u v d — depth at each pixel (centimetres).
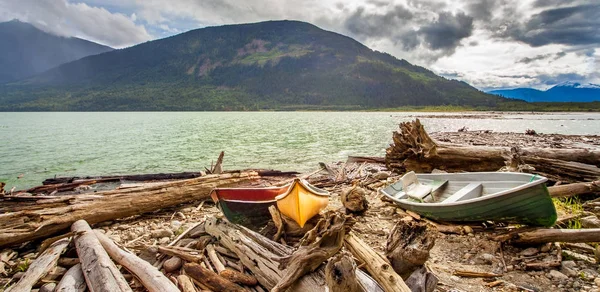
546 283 502
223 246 603
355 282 309
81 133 4772
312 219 701
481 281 517
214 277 483
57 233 760
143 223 874
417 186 924
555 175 1030
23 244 727
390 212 876
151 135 4388
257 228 761
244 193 773
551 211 623
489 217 704
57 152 2775
